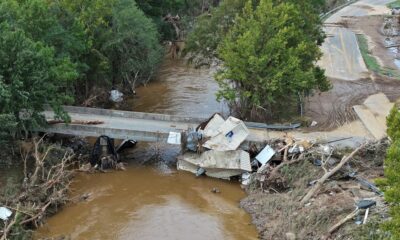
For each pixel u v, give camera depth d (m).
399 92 52.19
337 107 47.47
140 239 29.70
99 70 49.28
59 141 40.12
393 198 20.58
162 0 73.75
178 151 41.62
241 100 45.31
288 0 49.00
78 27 44.94
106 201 33.91
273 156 36.91
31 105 35.25
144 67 53.91
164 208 33.19
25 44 34.59
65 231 30.28
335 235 27.66
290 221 30.00
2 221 28.30
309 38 48.28
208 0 87.81
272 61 42.03
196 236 29.98
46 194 32.34
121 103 52.25
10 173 34.84
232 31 45.06
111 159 38.47
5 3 38.91
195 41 51.16
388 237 23.77
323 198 31.67
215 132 38.06
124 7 53.31
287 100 45.97
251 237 29.77
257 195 34.09
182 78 62.00
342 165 34.03
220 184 36.47
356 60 63.41
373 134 40.38
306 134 40.38
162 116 41.81
